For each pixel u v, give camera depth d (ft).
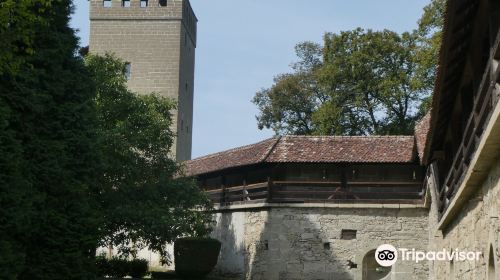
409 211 104.78
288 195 107.55
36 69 61.46
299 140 110.42
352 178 106.73
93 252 69.05
